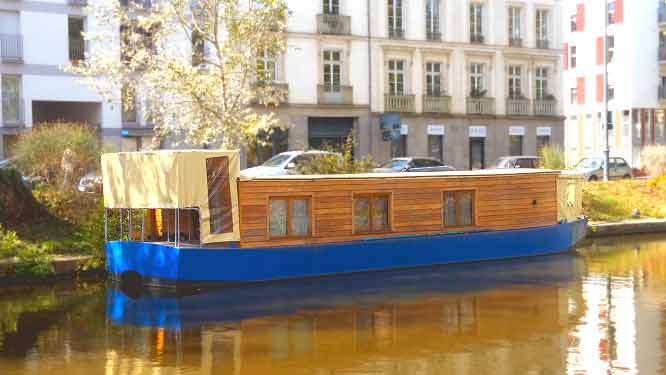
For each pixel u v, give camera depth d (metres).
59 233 18.95
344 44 43.50
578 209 23.56
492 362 11.00
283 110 41.50
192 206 15.86
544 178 21.98
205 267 15.88
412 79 45.84
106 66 23.56
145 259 16.12
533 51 50.16
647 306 14.73
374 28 44.34
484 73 48.69
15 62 36.53
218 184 16.25
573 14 66.44
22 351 11.77
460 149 47.53
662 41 62.12
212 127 23.34
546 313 14.16
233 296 15.62
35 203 19.38
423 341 12.17
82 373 10.66
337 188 17.91
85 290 16.47
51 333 12.86
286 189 17.12
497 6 48.72
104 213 17.84
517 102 49.66
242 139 23.39
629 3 61.12
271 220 17.05
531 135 50.34
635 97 61.22
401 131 45.06
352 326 13.20
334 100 43.03
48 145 21.78
